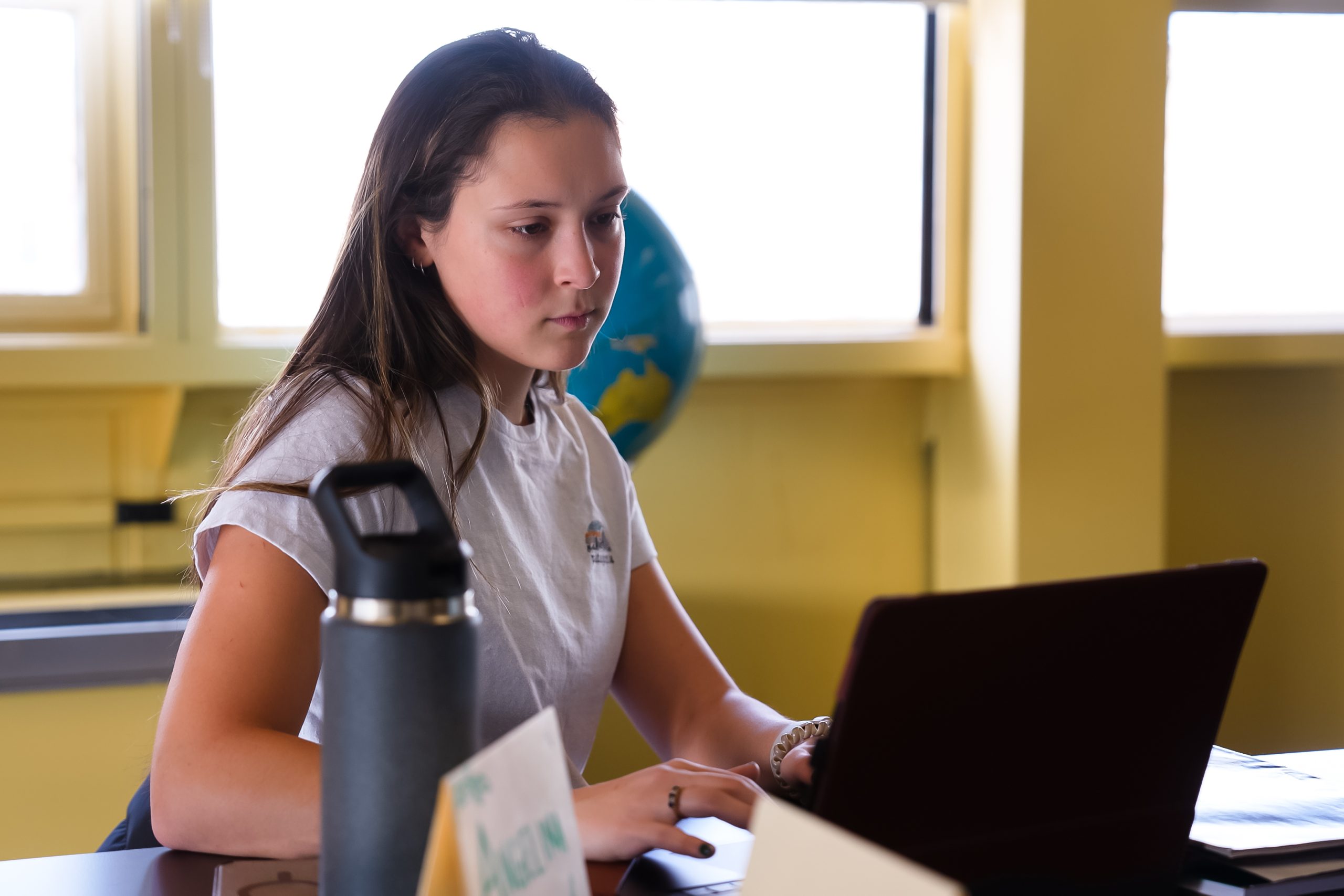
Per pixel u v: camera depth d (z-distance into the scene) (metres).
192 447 2.49
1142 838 0.70
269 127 2.46
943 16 2.82
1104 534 2.77
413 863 0.56
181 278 2.38
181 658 0.90
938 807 0.64
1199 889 0.73
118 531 2.45
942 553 2.93
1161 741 0.69
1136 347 2.76
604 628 1.18
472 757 0.58
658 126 2.73
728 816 0.77
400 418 1.03
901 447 2.94
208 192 2.38
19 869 0.79
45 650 2.07
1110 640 0.65
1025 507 2.73
